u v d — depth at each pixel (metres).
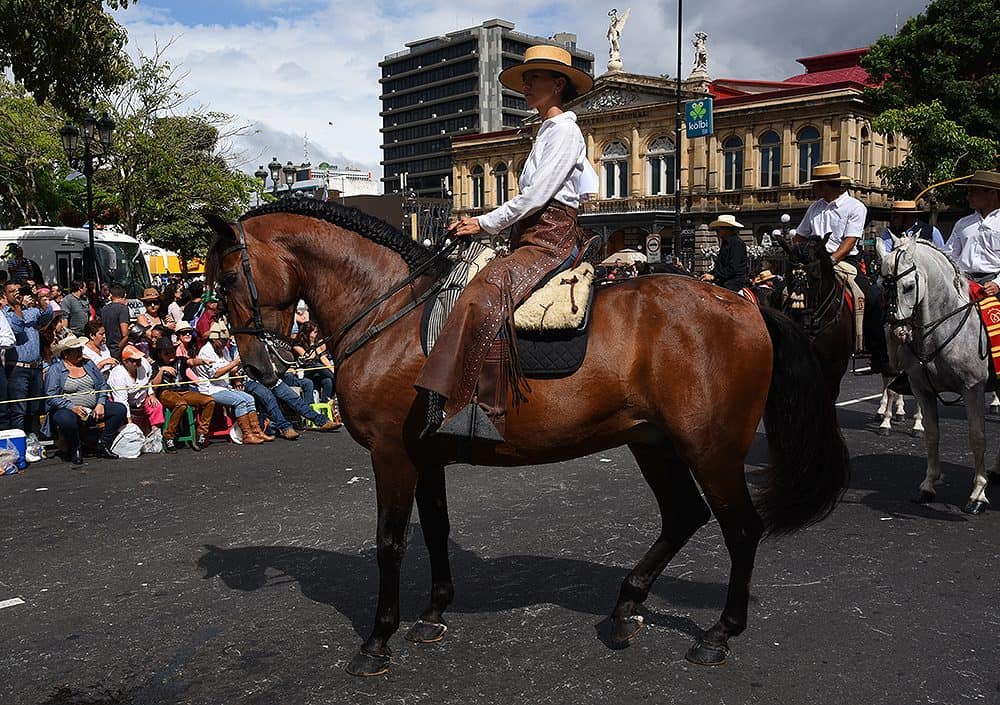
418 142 124.69
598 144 47.03
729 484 3.77
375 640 3.83
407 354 3.82
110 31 15.97
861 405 11.51
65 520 6.57
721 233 8.78
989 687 3.56
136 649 4.13
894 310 6.05
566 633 4.17
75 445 8.84
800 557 5.25
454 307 3.65
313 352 4.26
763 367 3.78
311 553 5.59
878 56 28.50
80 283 13.89
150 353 10.77
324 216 4.11
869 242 22.12
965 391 6.16
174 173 29.67
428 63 123.19
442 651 4.01
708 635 3.86
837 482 3.92
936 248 6.18
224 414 10.09
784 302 7.77
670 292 3.84
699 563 5.18
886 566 5.07
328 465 8.56
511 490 7.08
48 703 3.61
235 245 3.96
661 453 4.11
